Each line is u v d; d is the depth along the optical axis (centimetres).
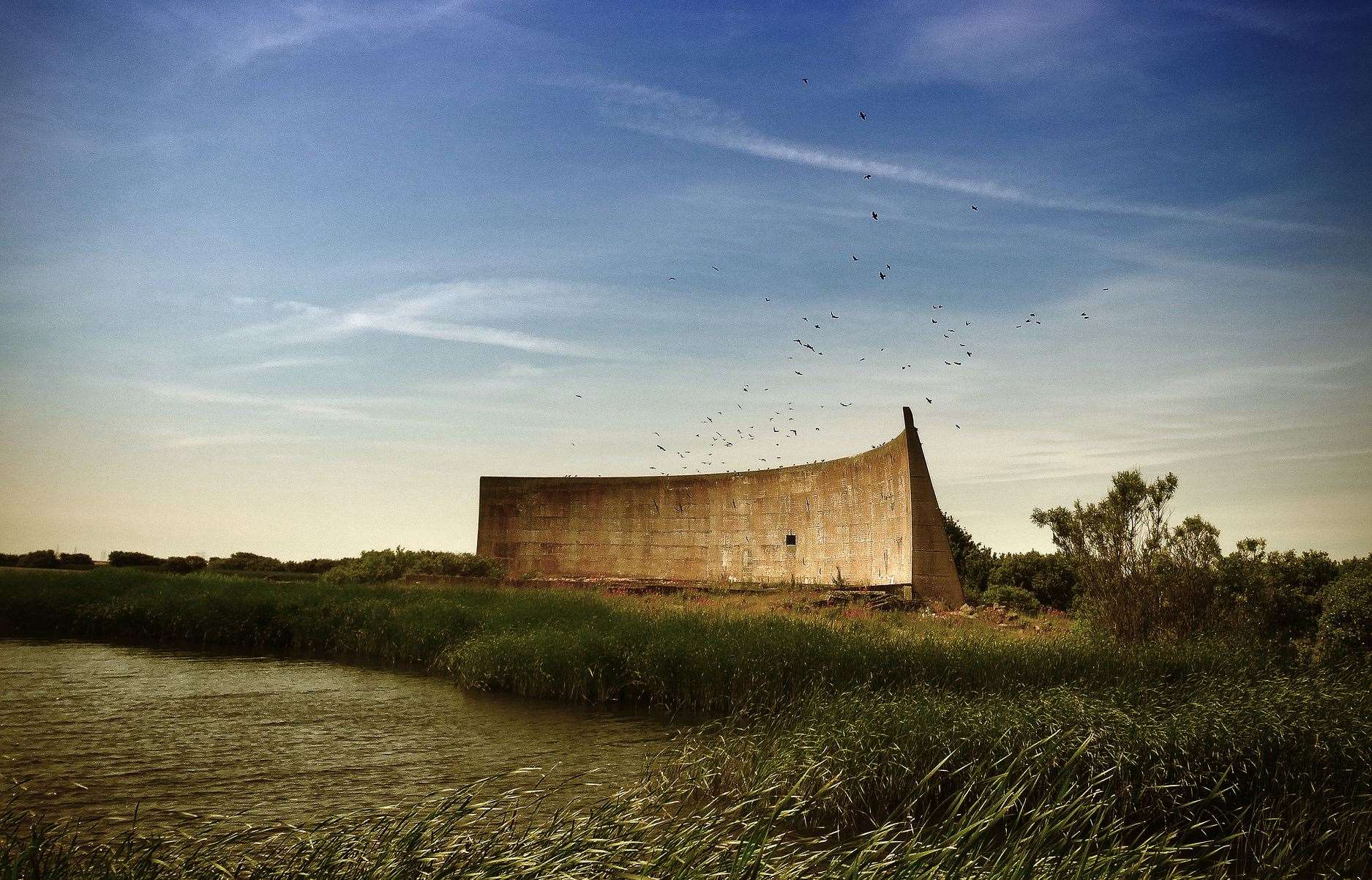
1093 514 2094
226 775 1187
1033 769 1055
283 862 626
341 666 2203
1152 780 1062
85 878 569
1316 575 2259
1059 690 1295
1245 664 1574
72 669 2064
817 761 1080
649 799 827
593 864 592
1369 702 1267
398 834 664
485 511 4888
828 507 3812
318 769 1223
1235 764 1104
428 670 2155
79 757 1275
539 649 1897
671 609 2531
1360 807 995
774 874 623
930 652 1697
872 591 3041
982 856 688
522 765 1254
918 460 3030
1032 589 3103
